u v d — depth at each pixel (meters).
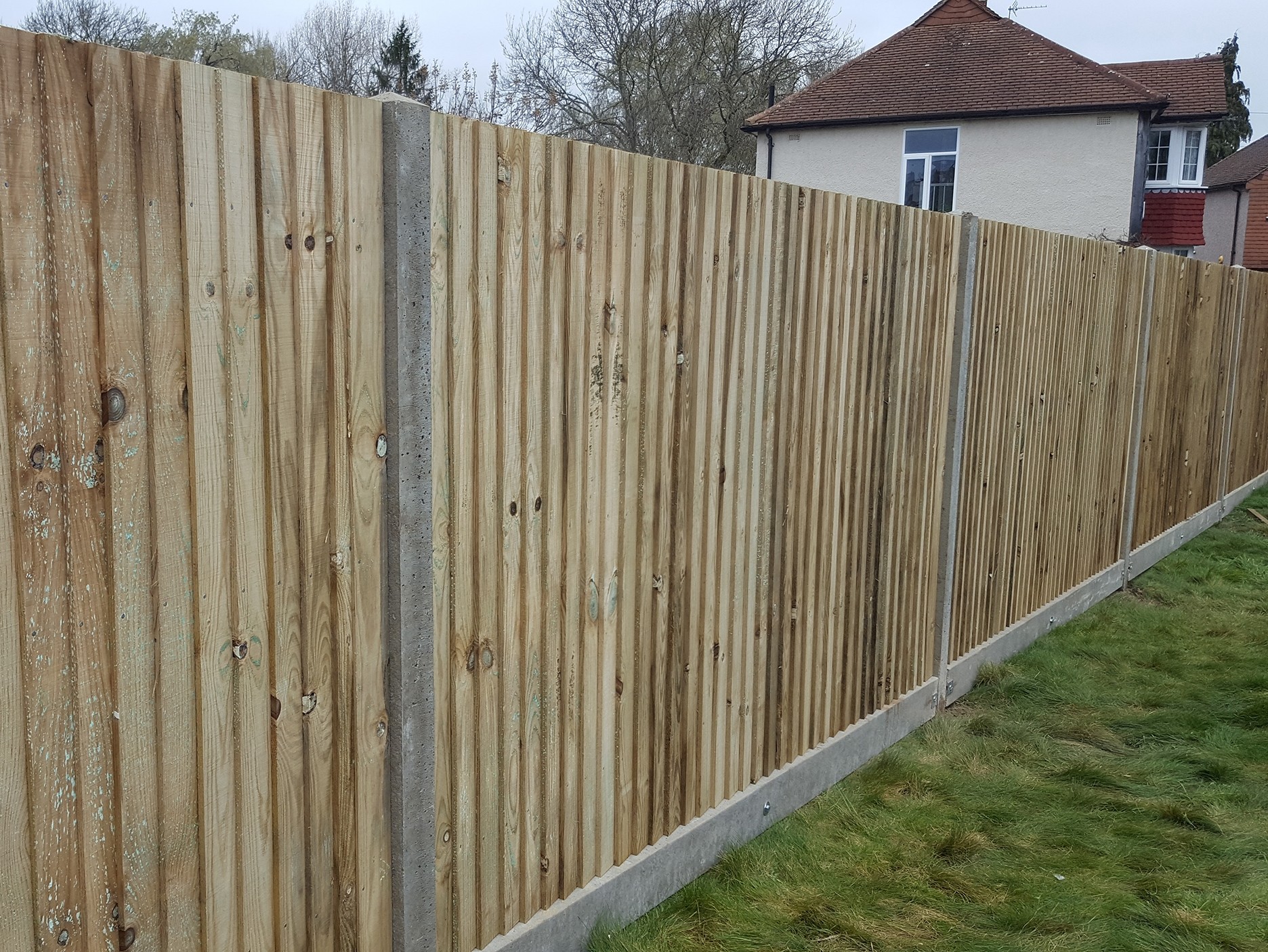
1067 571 6.37
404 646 2.20
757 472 3.45
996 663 5.47
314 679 2.05
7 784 1.55
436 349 2.22
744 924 3.11
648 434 2.94
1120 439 6.92
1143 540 7.68
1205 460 8.92
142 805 1.75
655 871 3.15
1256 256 37.81
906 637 4.59
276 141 1.85
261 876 1.99
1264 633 6.18
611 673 2.91
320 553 2.03
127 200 1.63
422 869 2.32
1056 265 5.59
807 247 3.57
